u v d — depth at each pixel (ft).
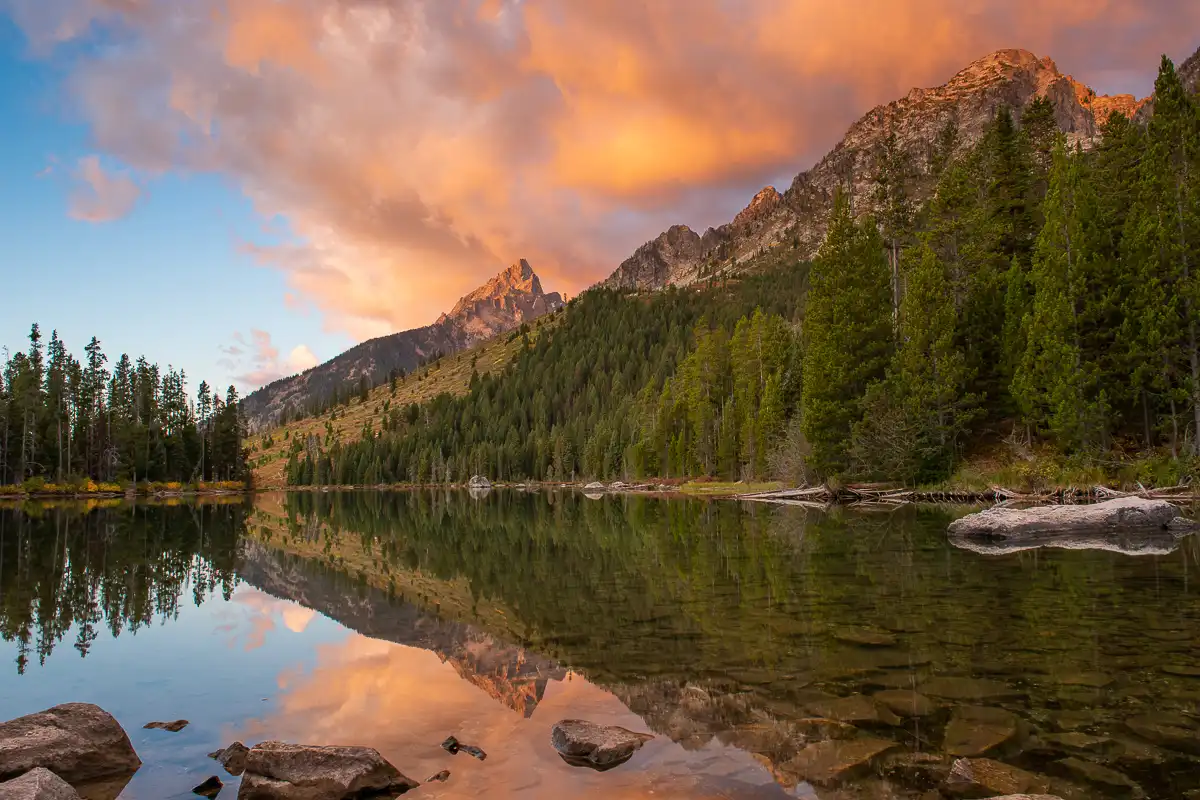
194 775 20.12
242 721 24.61
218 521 146.51
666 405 360.07
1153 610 36.52
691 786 17.56
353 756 19.07
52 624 42.65
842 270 160.15
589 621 38.73
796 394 224.94
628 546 78.33
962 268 162.20
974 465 140.87
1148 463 114.32
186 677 30.60
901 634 32.50
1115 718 21.27
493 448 574.97
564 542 87.76
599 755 19.75
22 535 107.04
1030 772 17.57
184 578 62.34
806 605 40.16
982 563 55.16
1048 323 127.13
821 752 19.33
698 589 47.29
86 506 215.31
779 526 95.55
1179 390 115.55
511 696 26.16
